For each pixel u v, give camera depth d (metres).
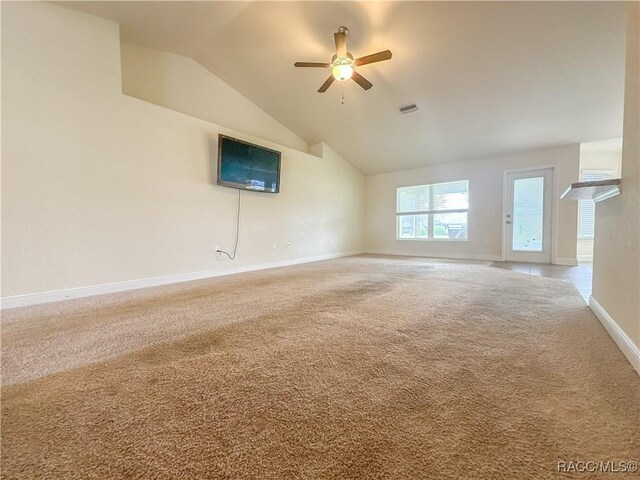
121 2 2.52
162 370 1.17
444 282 3.06
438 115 4.36
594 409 0.88
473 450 0.72
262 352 1.33
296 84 4.14
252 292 2.63
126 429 0.82
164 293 2.62
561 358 1.23
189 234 3.40
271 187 4.38
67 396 0.99
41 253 2.31
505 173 5.26
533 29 2.77
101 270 2.66
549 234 4.88
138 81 3.37
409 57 3.33
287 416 0.87
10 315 1.94
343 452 0.72
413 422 0.83
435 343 1.42
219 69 3.98
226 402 0.94
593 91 3.43
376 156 6.02
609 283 1.55
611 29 2.65
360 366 1.19
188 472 0.67
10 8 2.15
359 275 3.58
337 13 2.88
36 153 2.29
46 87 2.33
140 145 2.94
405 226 6.55
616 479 0.63
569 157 4.66
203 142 3.56
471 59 3.23
